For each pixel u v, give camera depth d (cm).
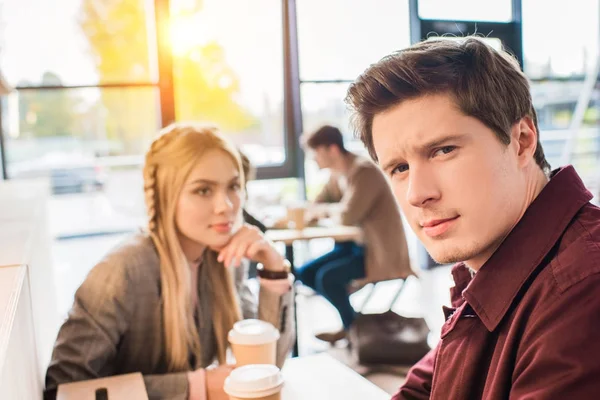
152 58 442
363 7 493
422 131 75
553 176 79
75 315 128
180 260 138
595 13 554
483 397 78
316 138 380
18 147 431
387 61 79
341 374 130
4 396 58
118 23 431
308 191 507
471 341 83
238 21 467
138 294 135
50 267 274
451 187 75
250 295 170
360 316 338
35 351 116
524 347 71
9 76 414
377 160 84
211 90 463
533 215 77
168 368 138
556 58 549
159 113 447
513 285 77
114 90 438
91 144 445
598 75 563
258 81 481
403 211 81
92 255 509
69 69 425
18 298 84
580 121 568
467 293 82
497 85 75
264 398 97
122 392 112
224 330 150
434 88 74
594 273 67
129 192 459
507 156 77
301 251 497
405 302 462
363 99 79
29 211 197
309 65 495
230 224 139
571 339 65
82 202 468
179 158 134
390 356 328
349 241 393
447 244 77
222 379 119
